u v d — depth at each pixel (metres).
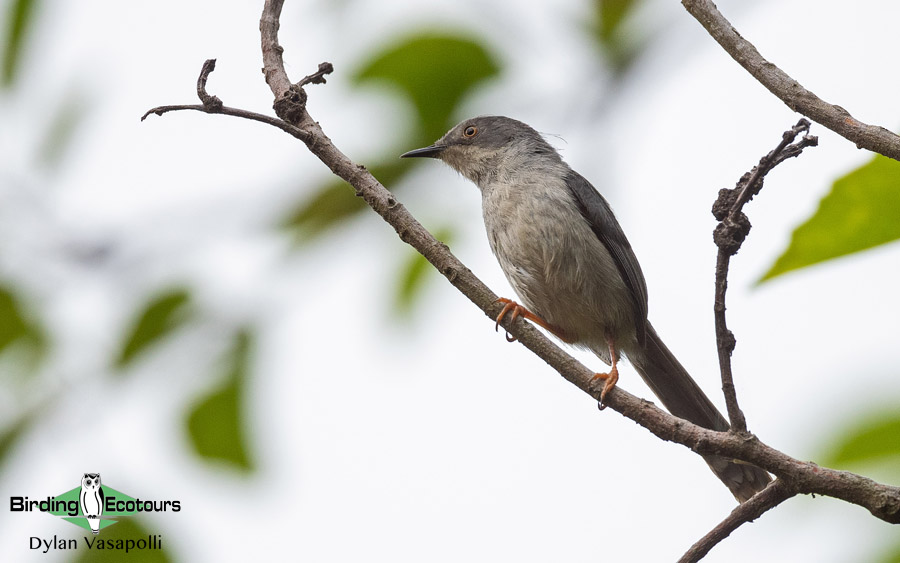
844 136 6.25
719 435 6.92
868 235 5.87
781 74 6.59
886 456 5.68
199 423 7.78
